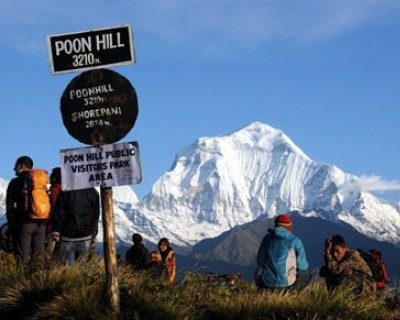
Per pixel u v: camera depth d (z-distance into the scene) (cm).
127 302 1180
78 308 1149
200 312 1186
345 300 1197
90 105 1181
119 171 1161
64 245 1517
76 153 1173
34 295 1230
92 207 1531
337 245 1406
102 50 1185
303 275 1416
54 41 1191
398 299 1352
